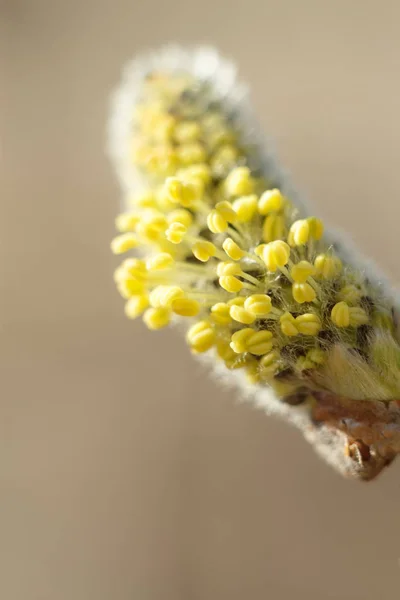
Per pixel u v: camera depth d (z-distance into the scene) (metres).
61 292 0.18
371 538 0.16
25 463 0.17
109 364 0.17
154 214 0.10
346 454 0.09
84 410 0.17
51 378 0.18
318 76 0.17
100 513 0.17
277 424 0.17
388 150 0.17
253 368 0.09
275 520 0.16
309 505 0.16
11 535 0.17
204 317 0.10
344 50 0.17
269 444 0.17
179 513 0.17
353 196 0.16
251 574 0.16
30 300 0.18
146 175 0.10
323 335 0.09
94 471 0.17
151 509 0.17
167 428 0.17
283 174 0.10
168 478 0.17
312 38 0.17
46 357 0.18
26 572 0.17
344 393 0.09
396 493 0.16
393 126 0.17
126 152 0.10
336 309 0.09
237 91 0.10
